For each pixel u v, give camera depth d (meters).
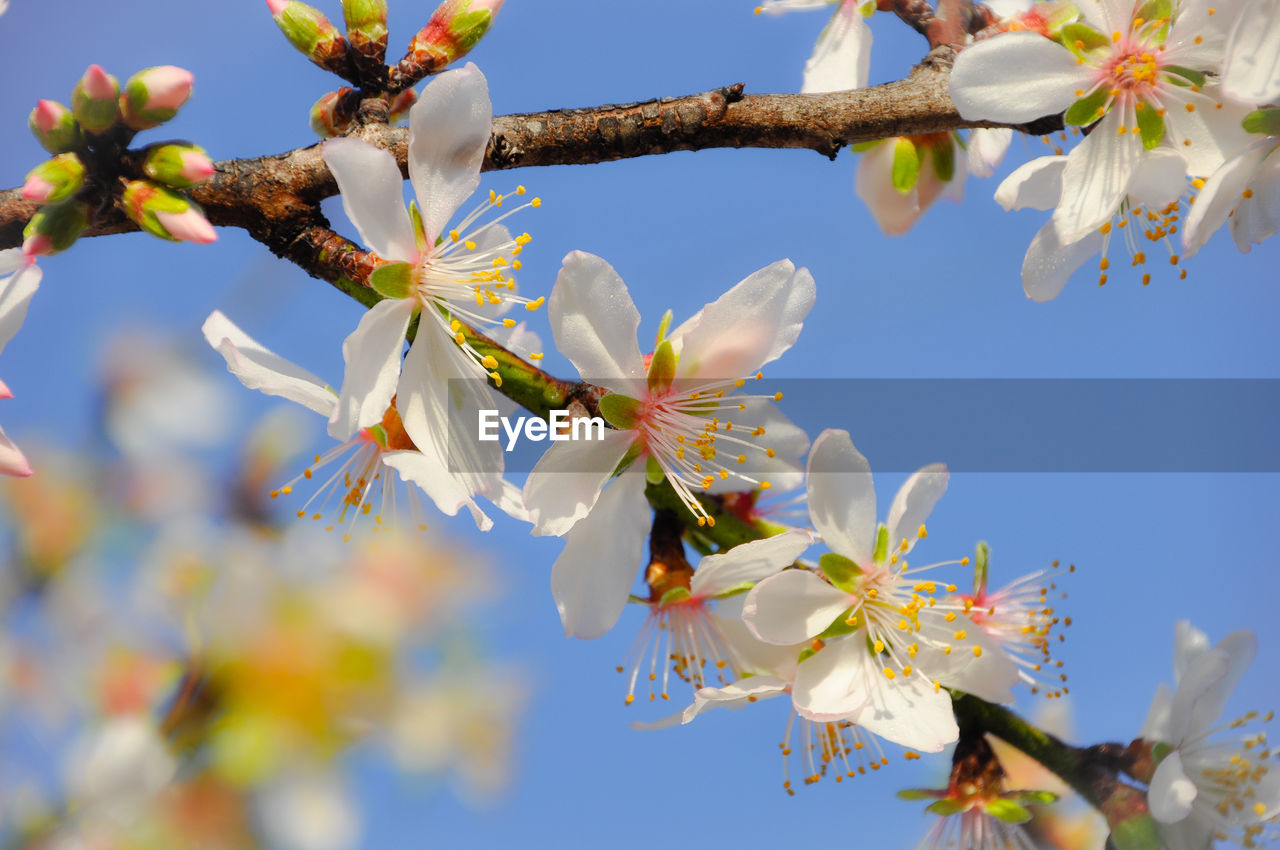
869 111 0.28
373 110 0.28
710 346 0.27
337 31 0.28
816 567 0.28
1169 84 0.28
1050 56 0.28
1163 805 0.28
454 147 0.27
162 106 0.27
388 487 0.30
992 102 0.28
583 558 0.27
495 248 0.28
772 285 0.27
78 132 0.27
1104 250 0.29
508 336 0.29
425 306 0.27
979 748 0.28
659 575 0.28
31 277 0.28
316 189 0.27
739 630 0.28
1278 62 0.27
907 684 0.27
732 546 0.28
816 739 0.29
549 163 0.28
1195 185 0.28
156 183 0.27
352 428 0.27
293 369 0.28
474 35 0.28
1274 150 0.28
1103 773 0.28
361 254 0.27
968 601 0.28
